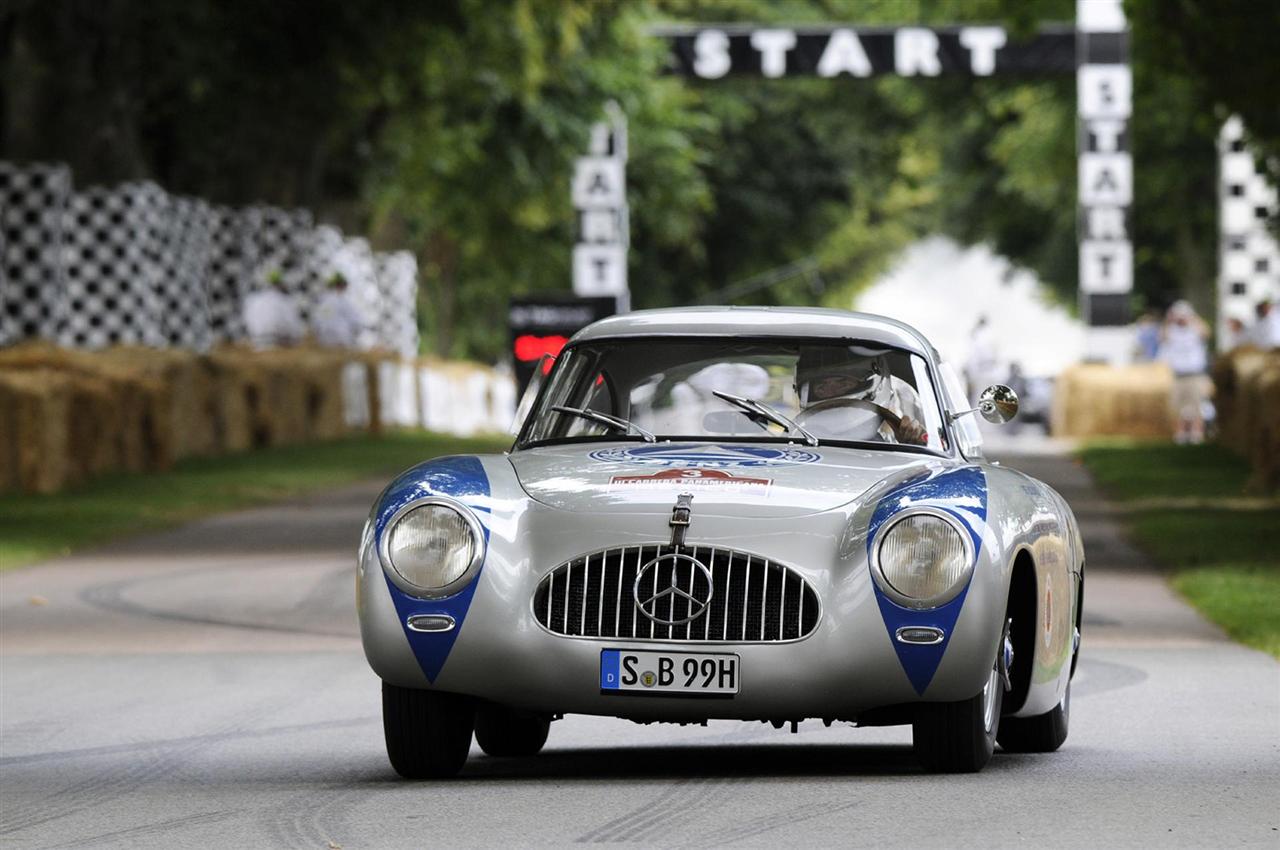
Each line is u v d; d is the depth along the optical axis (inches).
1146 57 3577.8
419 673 1093.8
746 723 1418.6
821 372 1248.2
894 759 1230.9
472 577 1088.8
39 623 1984.5
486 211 7116.1
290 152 5629.9
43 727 1379.2
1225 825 963.3
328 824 990.4
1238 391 4384.8
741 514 1090.7
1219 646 1793.8
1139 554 2610.7
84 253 4456.2
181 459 4138.8
